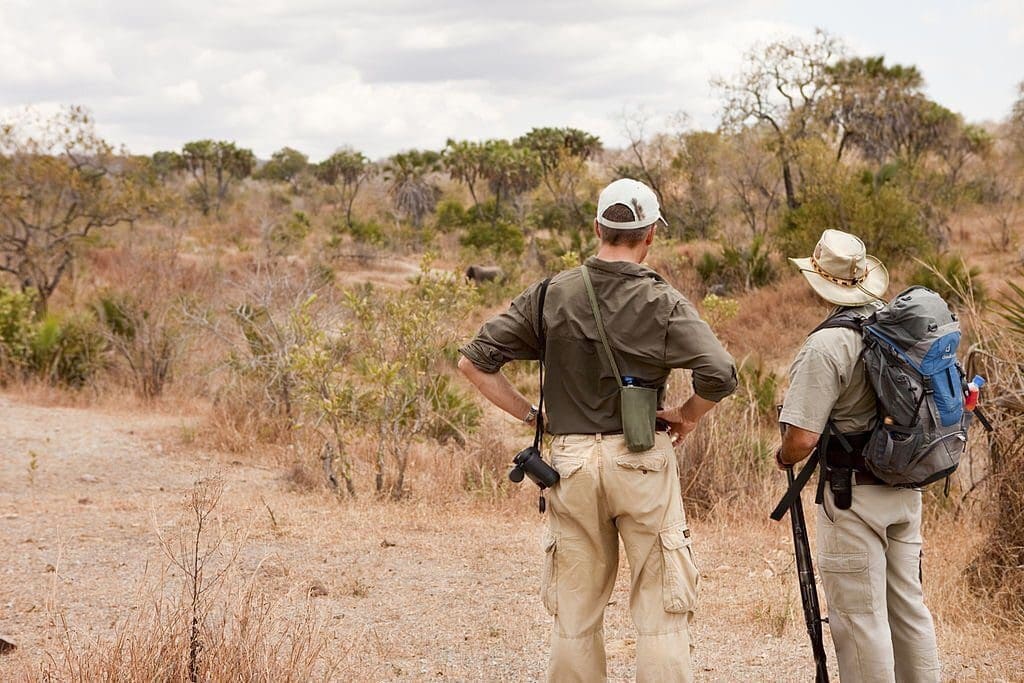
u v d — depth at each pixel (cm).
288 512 698
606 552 311
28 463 872
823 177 2148
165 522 653
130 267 1819
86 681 334
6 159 1870
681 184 3058
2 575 522
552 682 311
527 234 4247
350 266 3453
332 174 6838
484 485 796
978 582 495
